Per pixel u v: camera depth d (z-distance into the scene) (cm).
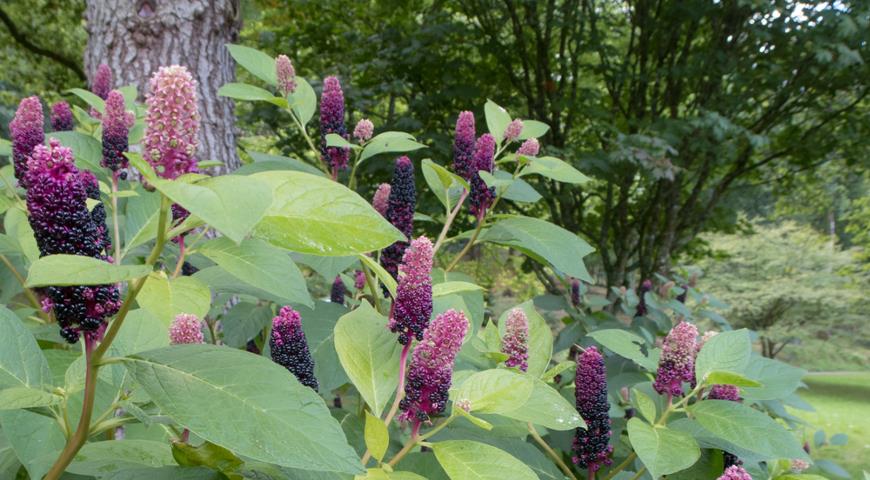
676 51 1158
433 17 1092
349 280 330
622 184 1133
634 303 586
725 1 1005
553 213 1200
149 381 112
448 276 275
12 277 279
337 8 1153
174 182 96
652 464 179
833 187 1930
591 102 1096
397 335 178
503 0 1108
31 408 127
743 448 201
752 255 1948
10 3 1470
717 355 218
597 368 213
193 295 162
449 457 151
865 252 2084
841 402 1848
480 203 282
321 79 1052
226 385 112
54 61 1623
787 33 952
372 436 148
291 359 165
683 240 1300
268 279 153
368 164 885
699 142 1018
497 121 299
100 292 113
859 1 900
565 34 1141
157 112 119
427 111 999
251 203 95
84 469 141
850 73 1008
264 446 104
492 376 164
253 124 1038
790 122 1167
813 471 431
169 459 157
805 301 1867
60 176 110
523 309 241
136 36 530
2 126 447
